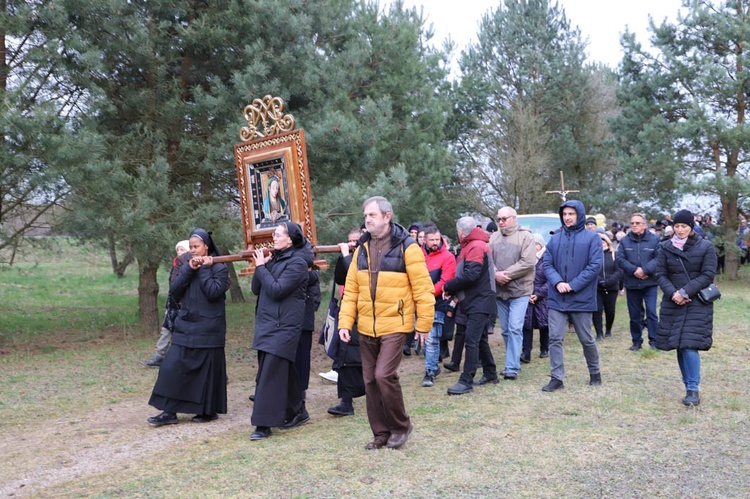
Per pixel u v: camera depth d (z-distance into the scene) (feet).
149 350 34.76
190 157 37.01
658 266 20.83
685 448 16.38
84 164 29.73
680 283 20.34
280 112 22.22
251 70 33.24
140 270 39.73
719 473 14.66
